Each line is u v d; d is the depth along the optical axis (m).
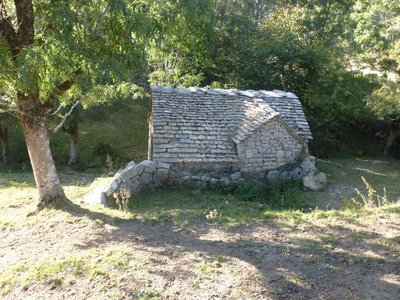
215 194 12.44
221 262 6.24
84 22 7.69
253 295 5.33
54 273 6.12
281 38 21.89
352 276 5.73
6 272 6.34
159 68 20.05
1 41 7.08
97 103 16.05
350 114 20.72
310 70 21.62
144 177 12.05
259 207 11.23
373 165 19.34
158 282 5.70
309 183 13.79
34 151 8.94
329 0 25.66
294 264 6.12
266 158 13.60
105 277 5.89
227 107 14.39
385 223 7.56
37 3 7.44
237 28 22.17
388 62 17.30
